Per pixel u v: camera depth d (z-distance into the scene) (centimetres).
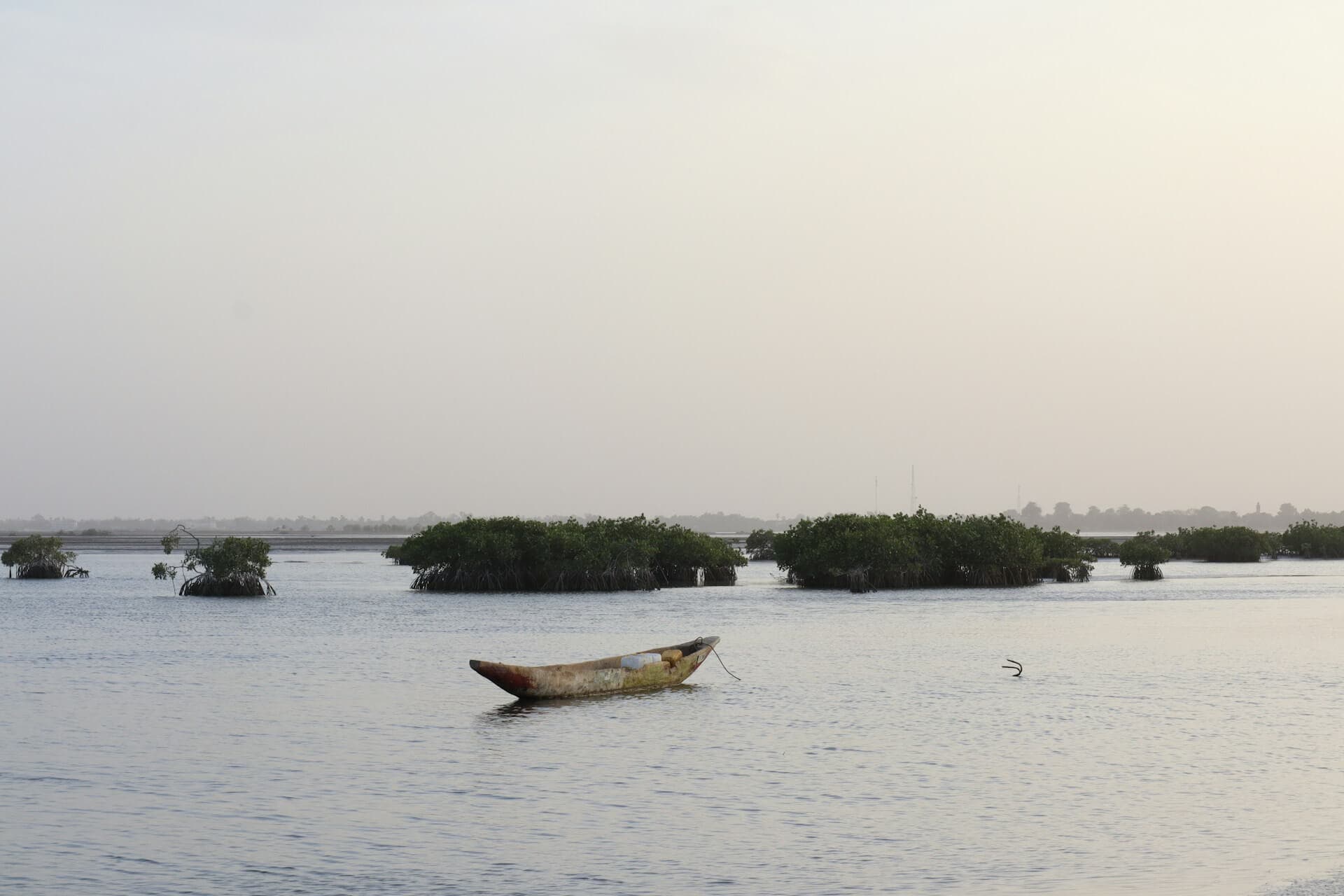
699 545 10400
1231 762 3039
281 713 3825
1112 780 2842
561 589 9619
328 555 19525
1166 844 2309
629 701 4047
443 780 2886
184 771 2994
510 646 5753
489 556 9731
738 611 7712
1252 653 5356
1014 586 10219
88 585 10731
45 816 2570
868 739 3359
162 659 5262
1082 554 12381
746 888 2077
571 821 2505
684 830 2431
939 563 10150
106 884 2131
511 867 2205
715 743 3312
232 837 2405
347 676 4706
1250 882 2066
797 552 10294
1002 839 2350
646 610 7838
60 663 5119
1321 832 2383
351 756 3164
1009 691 4250
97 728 3575
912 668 4853
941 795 2702
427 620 7119
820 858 2239
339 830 2448
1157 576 11375
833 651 5475
